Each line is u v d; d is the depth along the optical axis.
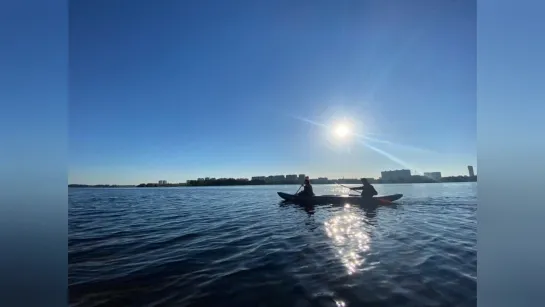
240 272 4.82
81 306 4.01
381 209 11.00
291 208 12.07
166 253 6.05
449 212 10.20
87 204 15.87
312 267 5.00
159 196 21.12
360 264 5.13
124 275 4.89
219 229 8.40
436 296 3.99
